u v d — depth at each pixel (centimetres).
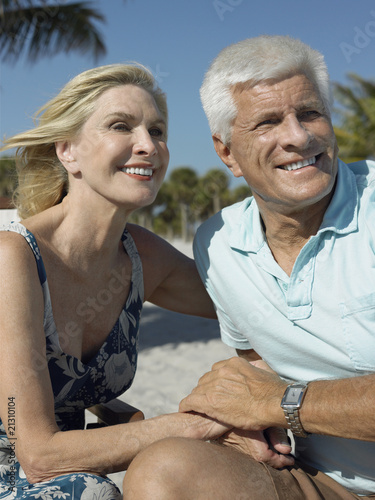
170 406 360
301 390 143
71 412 197
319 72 172
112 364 193
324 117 170
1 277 162
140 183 177
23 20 846
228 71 175
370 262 160
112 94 176
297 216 171
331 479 168
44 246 177
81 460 155
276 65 167
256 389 154
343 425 136
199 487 135
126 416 178
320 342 168
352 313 160
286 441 158
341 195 167
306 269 167
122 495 153
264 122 171
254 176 176
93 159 176
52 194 195
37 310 166
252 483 140
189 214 3988
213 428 160
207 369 469
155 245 212
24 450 155
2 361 158
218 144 191
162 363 493
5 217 231
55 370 179
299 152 165
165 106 190
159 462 135
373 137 1850
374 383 134
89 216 181
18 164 196
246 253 183
